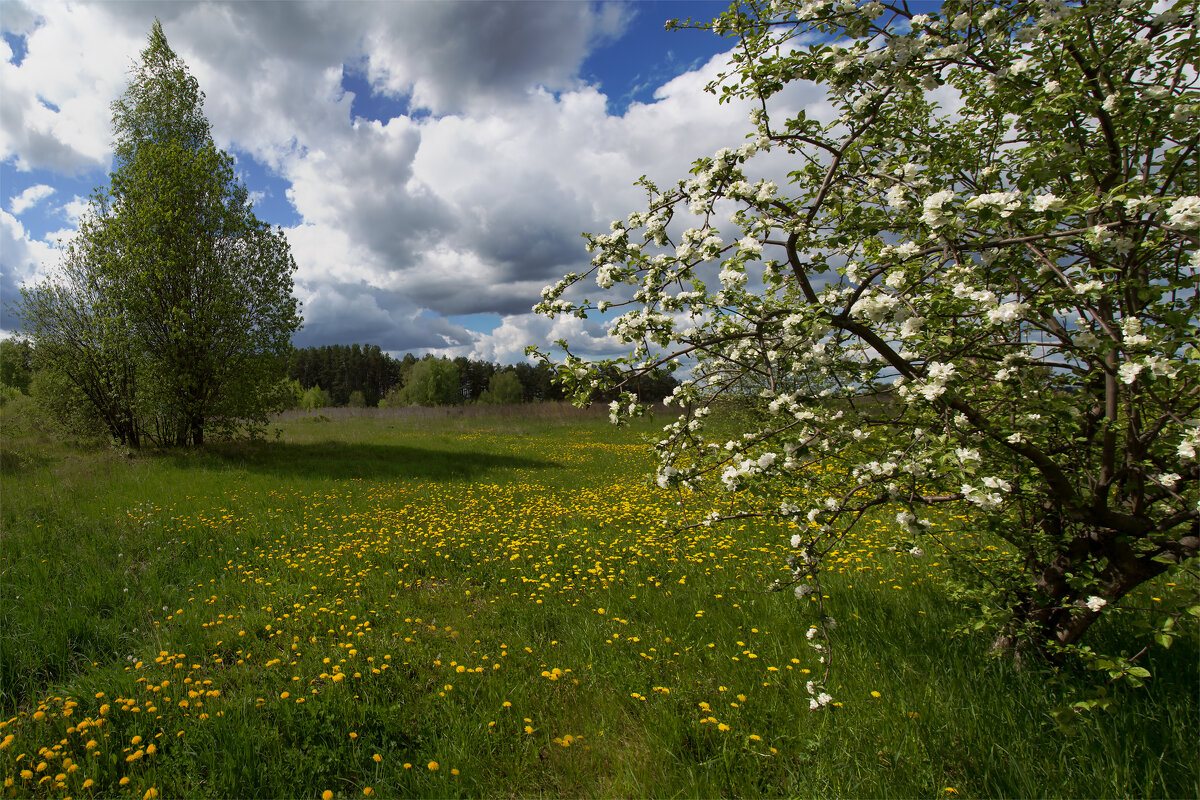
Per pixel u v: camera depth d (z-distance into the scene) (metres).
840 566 4.91
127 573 5.15
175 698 3.12
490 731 2.91
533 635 4.05
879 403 3.24
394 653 3.66
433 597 4.75
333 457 13.48
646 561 5.45
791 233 2.65
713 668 3.51
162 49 13.99
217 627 4.15
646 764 2.71
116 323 12.08
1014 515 3.33
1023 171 2.81
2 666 3.55
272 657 3.72
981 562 3.28
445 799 2.52
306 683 3.31
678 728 2.91
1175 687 2.97
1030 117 2.60
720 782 2.59
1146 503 2.76
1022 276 2.70
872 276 2.55
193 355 13.07
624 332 3.06
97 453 12.19
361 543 6.14
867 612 4.08
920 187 2.60
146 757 2.71
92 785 2.49
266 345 13.88
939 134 3.28
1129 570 2.76
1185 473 2.57
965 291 2.29
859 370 2.80
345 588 4.90
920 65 2.39
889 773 2.54
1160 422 2.44
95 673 3.47
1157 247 2.18
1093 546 2.93
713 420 5.47
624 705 3.16
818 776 2.56
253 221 13.84
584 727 2.98
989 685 3.08
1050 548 2.99
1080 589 2.74
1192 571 2.29
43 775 2.59
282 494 8.89
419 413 27.83
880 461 2.76
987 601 3.07
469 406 30.81
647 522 6.98
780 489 2.95
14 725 2.94
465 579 5.12
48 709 3.10
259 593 4.73
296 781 2.60
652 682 3.36
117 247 12.56
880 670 3.33
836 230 2.76
